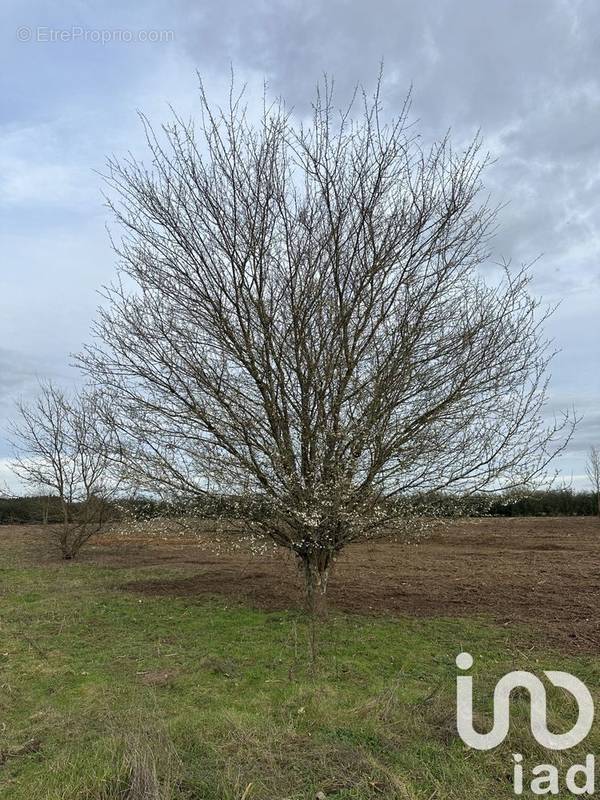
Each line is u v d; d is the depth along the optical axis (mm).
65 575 11680
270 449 6895
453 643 6449
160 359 7168
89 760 3566
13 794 3387
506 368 6898
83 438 11914
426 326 6941
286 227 7234
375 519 6957
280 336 7172
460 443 6895
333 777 3449
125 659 6031
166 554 14914
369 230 7047
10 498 21344
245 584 10234
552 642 6402
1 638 6895
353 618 7582
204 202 7285
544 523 23594
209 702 4801
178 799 3234
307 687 4957
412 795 3305
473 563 12547
